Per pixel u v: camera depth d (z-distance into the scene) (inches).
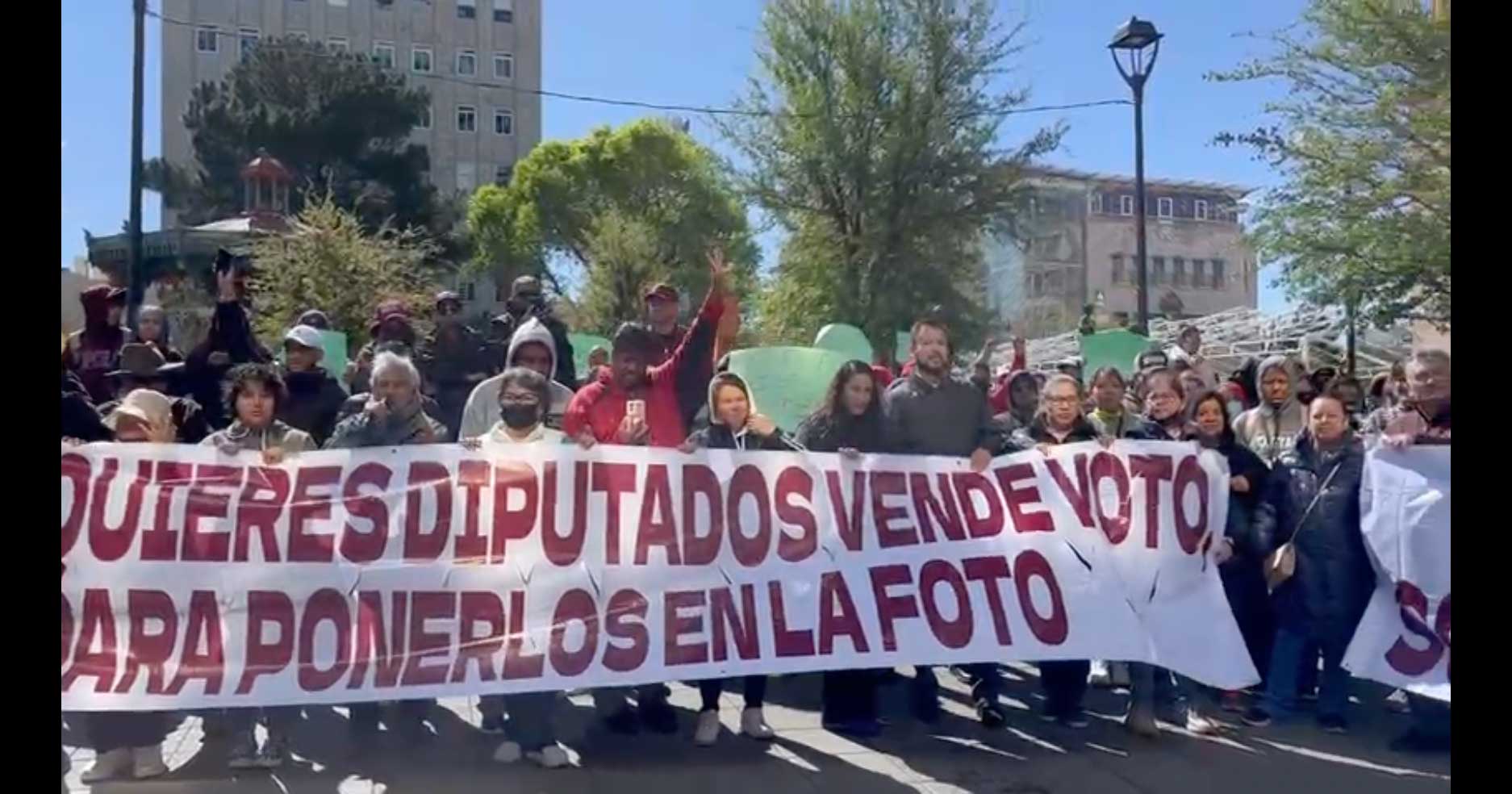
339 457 228.8
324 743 246.1
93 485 217.6
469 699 283.6
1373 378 395.2
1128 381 388.5
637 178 2085.4
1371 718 273.9
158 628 217.0
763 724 254.2
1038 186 1162.6
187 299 1232.8
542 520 232.5
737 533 239.1
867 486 245.8
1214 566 253.6
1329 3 680.4
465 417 295.4
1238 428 321.7
